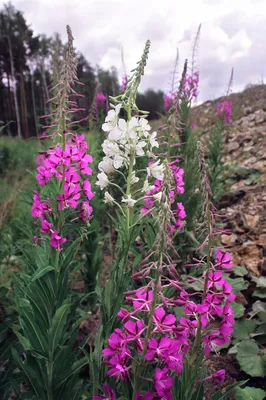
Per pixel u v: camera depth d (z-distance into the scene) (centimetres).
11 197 571
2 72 3625
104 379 216
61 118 258
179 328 166
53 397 240
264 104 1103
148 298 169
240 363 307
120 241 245
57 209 261
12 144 1327
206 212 184
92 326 366
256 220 512
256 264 428
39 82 3803
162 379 168
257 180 657
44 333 235
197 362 195
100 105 633
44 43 3341
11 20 3431
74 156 260
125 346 165
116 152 236
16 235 488
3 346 277
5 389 269
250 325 348
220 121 711
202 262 194
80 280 479
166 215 160
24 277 250
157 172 244
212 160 614
